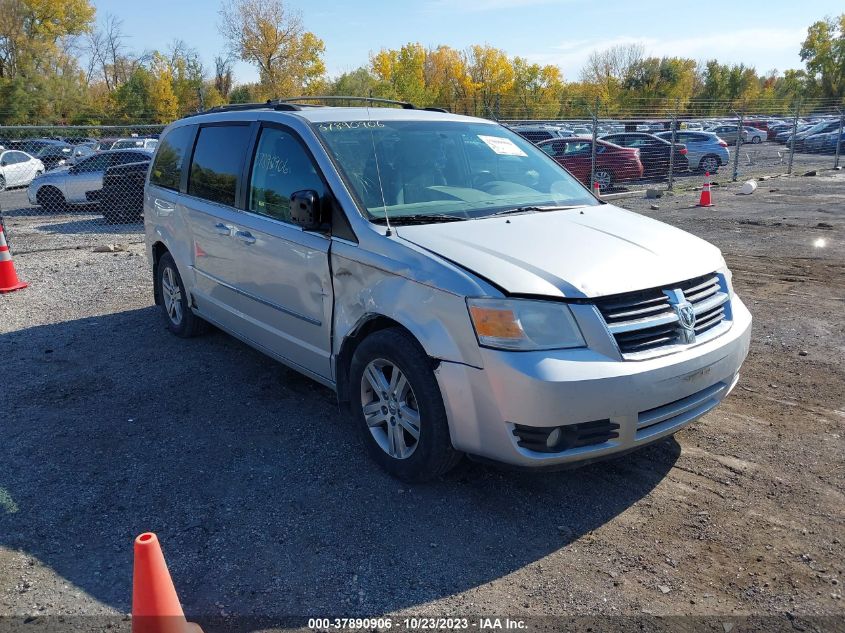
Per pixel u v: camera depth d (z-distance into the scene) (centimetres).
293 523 334
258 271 456
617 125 2845
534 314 306
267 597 283
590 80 7094
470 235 359
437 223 379
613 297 316
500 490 362
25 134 3325
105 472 385
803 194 1653
